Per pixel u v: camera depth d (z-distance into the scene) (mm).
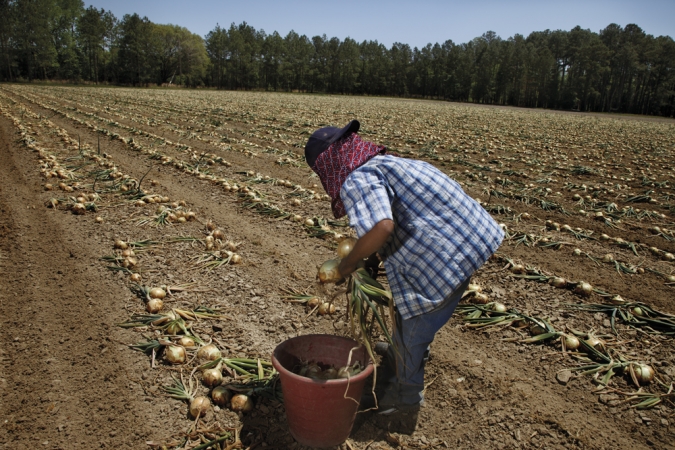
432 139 15797
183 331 3695
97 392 3004
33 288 4316
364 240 2115
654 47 79812
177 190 7961
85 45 79250
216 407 2916
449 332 3943
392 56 104125
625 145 17031
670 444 2748
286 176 9484
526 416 2957
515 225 6957
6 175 8406
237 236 5906
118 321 3820
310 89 92938
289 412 2555
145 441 2637
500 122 26047
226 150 12109
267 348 3572
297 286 4590
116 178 8414
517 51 84250
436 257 2344
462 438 2787
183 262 5031
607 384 3279
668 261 5734
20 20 68000
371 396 2988
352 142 2359
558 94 78688
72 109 20703
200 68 87750
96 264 4883
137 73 78875
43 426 2701
